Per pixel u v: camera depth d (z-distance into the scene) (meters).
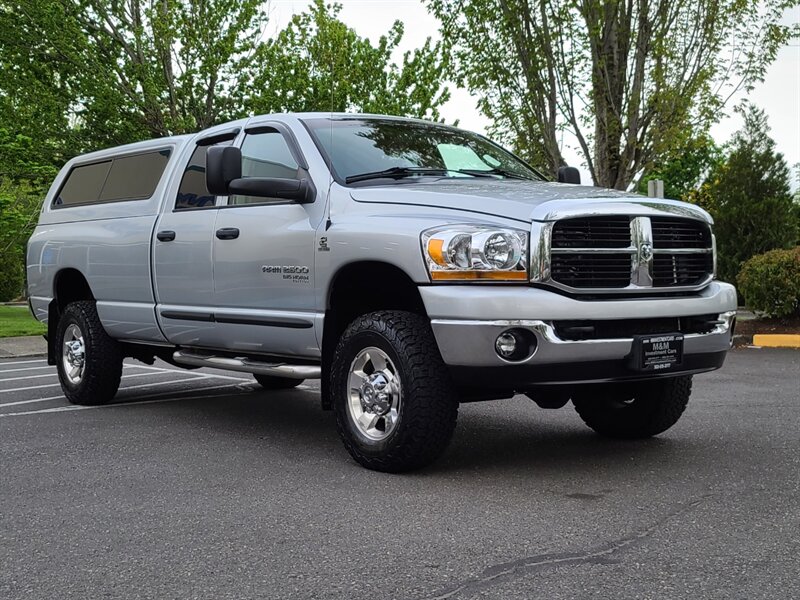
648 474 5.02
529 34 14.46
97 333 7.73
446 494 4.62
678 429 6.46
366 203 5.29
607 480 4.88
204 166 6.68
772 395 8.22
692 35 14.20
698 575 3.34
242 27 22.22
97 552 3.76
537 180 6.35
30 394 8.81
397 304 5.61
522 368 4.62
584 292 4.72
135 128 21.45
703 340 5.12
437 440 4.91
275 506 4.44
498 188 5.29
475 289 4.64
